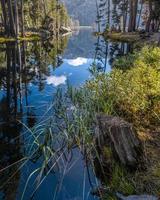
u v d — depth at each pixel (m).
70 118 8.15
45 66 19.08
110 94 8.74
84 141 6.55
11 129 8.09
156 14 46.50
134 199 4.80
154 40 29.64
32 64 19.84
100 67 18.11
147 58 12.03
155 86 8.29
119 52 26.86
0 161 6.26
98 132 6.11
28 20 66.88
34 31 58.00
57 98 9.87
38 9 68.75
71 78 14.93
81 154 6.52
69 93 10.13
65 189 5.30
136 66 11.20
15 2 42.16
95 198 5.09
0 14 52.69
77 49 32.16
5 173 5.80
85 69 17.78
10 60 21.11
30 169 5.95
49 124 7.61
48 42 41.81
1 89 12.70
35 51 28.23
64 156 6.45
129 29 51.56
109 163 5.79
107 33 61.19
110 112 7.82
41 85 13.33
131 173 5.51
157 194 4.86
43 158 6.36
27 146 6.96
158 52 12.03
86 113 7.67
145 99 8.16
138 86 8.54
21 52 26.56
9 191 5.21
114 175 5.43
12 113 9.43
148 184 5.09
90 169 5.94
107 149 5.84
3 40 38.00
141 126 7.41
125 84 9.08
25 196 5.09
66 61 21.70
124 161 5.64
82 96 9.10
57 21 79.06
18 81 14.31
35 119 8.85
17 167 6.02
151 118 7.75
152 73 9.17
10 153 6.62
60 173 5.79
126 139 5.69
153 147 6.28
